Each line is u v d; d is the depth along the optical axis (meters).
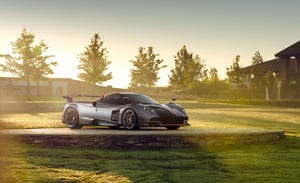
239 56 56.19
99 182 7.08
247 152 10.41
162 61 65.25
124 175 7.60
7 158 8.82
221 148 10.99
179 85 66.56
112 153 9.91
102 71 51.72
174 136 10.98
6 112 26.02
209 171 8.09
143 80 65.00
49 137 10.84
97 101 13.41
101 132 11.39
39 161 8.64
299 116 23.23
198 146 11.15
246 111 28.59
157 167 8.39
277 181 7.40
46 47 46.97
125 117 12.64
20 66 45.62
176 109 12.87
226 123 18.25
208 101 43.62
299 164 8.89
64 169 7.96
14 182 6.92
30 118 19.97
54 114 24.12
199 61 62.09
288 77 48.72
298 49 47.47
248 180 7.45
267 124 18.00
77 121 13.57
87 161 8.84
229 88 56.97
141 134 10.81
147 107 12.36
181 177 7.57
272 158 9.57
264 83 53.03
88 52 51.44
